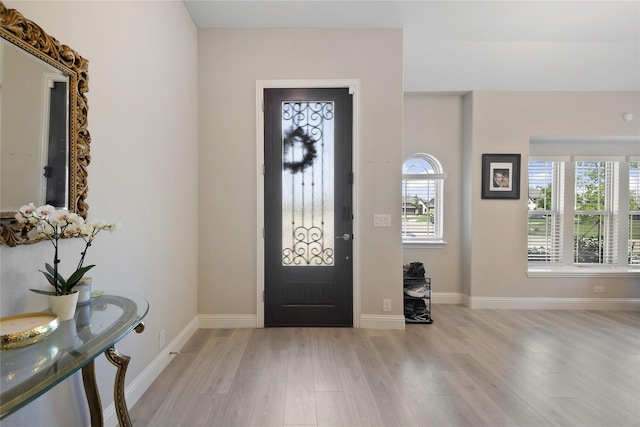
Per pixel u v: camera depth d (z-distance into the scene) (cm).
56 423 128
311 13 270
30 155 113
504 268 370
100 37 152
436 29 292
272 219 298
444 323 317
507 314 347
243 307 298
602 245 400
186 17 263
